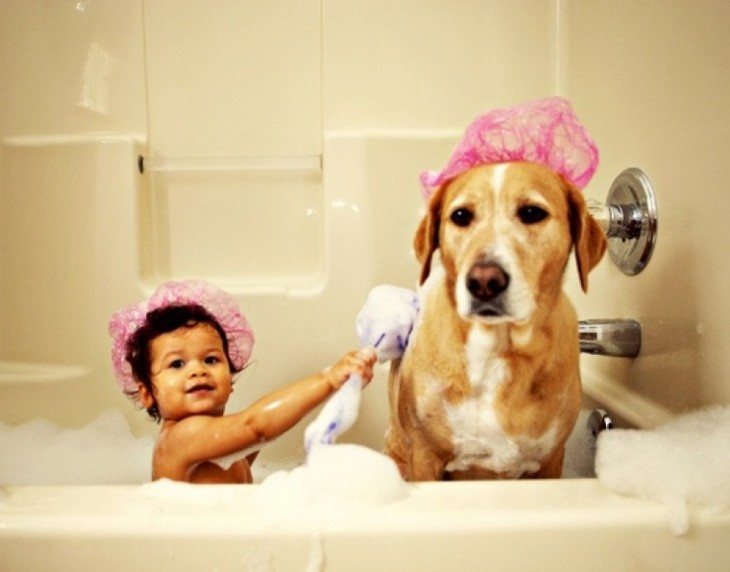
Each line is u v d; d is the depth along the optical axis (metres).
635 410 0.73
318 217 1.19
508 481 0.49
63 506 0.45
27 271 1.11
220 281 1.18
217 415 0.68
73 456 0.97
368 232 1.10
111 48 1.18
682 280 0.67
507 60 1.18
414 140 1.11
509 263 0.49
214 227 1.19
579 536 0.43
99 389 1.10
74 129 1.18
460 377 0.55
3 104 1.17
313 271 1.19
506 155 0.56
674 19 0.71
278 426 0.62
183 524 0.43
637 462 0.47
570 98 1.11
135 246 1.12
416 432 0.59
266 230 1.19
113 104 1.18
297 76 1.18
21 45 1.17
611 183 0.90
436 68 1.18
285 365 1.10
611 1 0.93
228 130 1.19
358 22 1.18
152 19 1.18
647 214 0.75
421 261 0.58
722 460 0.47
